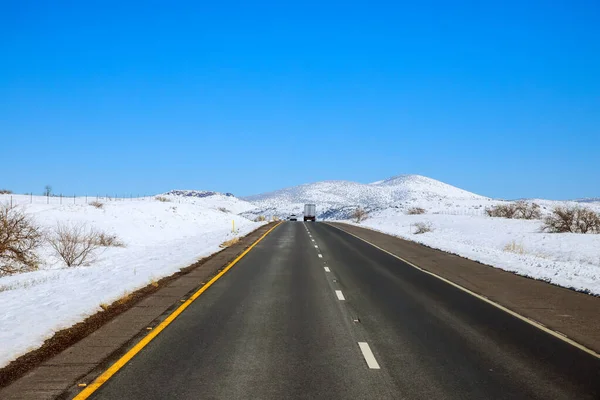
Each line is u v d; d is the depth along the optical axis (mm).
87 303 11195
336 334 9117
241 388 6141
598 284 15609
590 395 6059
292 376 6641
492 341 8773
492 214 79688
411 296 13672
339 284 15711
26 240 25812
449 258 24625
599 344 8664
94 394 5883
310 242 34531
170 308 11438
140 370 6824
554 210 48344
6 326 8945
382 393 6035
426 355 7797
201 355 7605
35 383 6254
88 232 36656
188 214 63781
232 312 11047
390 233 46188
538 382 6535
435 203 153125
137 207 58438
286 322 10086
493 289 15102
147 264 19312
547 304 12633
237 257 23828
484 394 6051
